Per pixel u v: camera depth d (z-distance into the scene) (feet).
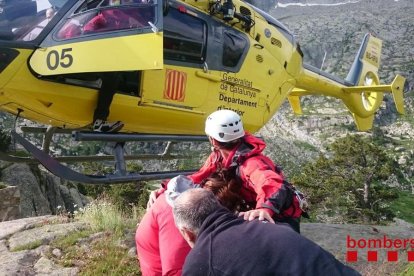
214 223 9.58
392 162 166.50
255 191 12.75
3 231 26.02
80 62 23.06
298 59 39.63
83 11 24.50
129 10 24.08
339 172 167.43
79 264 21.91
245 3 34.32
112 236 24.35
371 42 59.67
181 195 10.28
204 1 30.45
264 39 35.24
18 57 23.80
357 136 169.78
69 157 29.73
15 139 23.70
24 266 21.61
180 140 29.43
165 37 27.81
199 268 9.09
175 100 28.86
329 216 160.04
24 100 24.80
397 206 437.99
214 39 30.71
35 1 25.23
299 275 8.43
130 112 27.58
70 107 26.02
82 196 91.76
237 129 13.38
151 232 13.38
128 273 21.21
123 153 26.81
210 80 30.73
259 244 8.95
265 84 35.32
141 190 126.52
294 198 13.03
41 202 71.67
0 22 24.25
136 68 22.43
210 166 14.12
